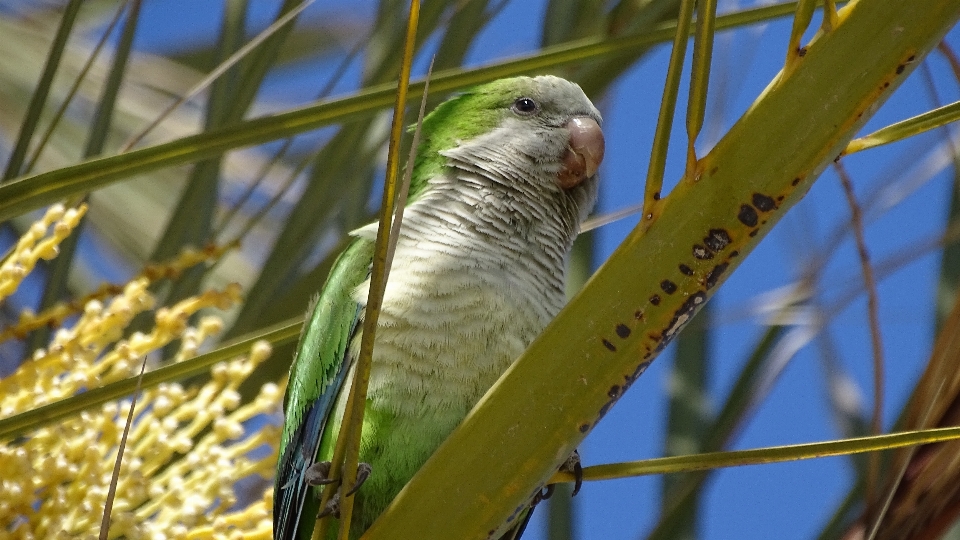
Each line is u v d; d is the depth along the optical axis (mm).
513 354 6191
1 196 4090
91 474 4914
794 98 3723
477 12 6754
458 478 4211
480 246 6520
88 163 4180
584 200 7539
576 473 5086
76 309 5062
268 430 5430
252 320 6746
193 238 6633
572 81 7273
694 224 3842
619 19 6883
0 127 8953
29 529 4812
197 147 4328
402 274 6211
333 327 6316
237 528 5227
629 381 4035
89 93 9227
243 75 6500
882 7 3629
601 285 3984
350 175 6770
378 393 5996
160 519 5102
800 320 7148
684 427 7242
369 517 6309
